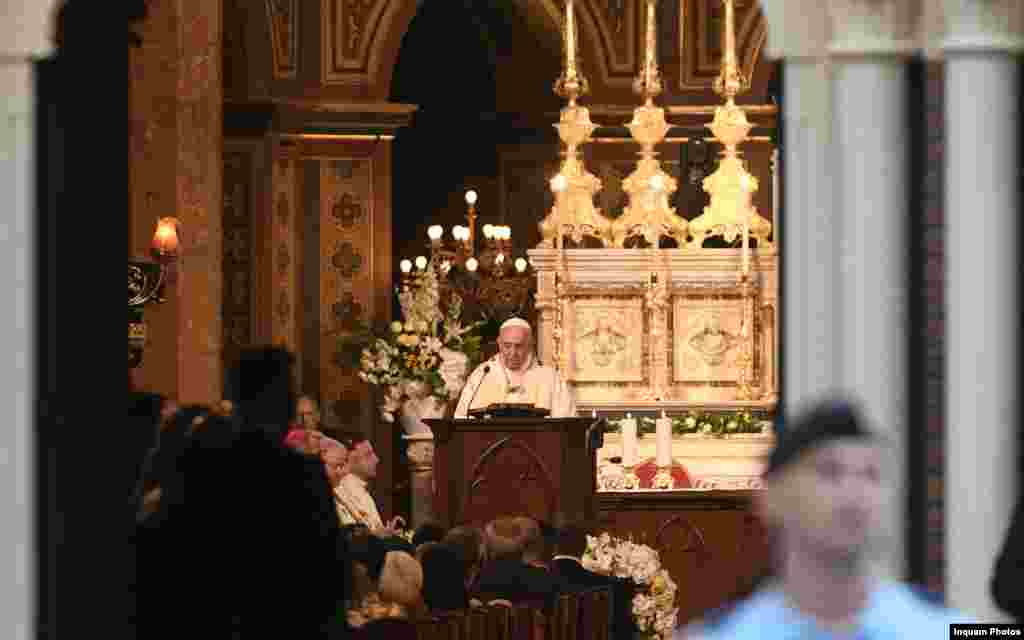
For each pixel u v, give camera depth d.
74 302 20.45
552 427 31.06
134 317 31.69
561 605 24.91
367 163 46.44
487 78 49.16
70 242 20.41
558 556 27.20
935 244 19.12
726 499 33.81
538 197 48.81
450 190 49.38
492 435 31.14
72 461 20.33
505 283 45.66
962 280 18.94
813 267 19.75
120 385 20.80
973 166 18.89
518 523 25.03
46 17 19.94
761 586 10.57
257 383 18.05
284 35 45.84
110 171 20.80
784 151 19.97
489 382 35.16
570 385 42.34
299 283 46.12
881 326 19.27
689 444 40.47
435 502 31.17
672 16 48.00
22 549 19.95
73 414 20.39
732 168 42.97
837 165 19.47
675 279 42.50
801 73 19.78
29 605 19.97
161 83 35.81
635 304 42.53
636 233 43.00
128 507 20.66
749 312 42.34
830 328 19.70
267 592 17.75
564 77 43.56
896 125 19.33
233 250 45.09
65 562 20.19
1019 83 18.94
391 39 46.41
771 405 41.75
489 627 23.16
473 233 49.03
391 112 46.31
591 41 48.12
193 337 36.12
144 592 18.00
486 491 31.14
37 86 20.17
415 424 42.78
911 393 19.30
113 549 20.47
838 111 19.41
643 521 33.88
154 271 31.70
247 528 17.75
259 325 45.16
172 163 35.97
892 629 10.28
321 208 46.22
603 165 48.41
